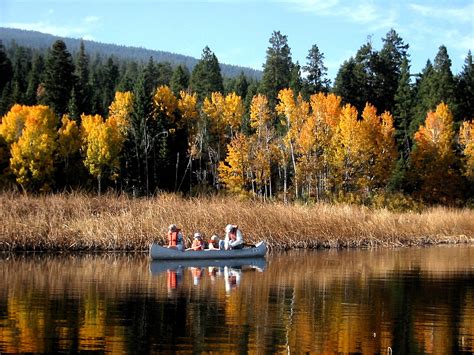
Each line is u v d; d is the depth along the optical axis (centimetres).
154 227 3170
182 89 10881
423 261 2817
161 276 2255
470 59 9744
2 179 6788
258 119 7231
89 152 6775
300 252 3281
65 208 3319
